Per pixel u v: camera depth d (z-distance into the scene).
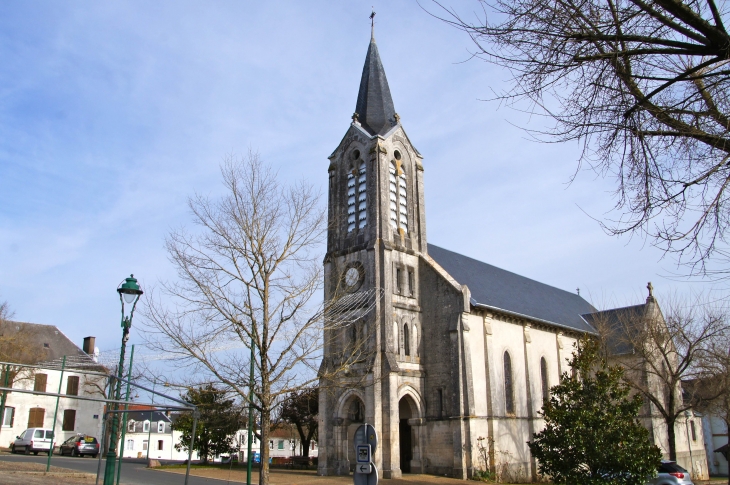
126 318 19.47
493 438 37.38
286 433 78.75
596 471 23.98
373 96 44.31
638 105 8.89
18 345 45.00
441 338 38.25
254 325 21.44
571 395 26.25
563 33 8.75
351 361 28.45
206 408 24.98
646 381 43.19
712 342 36.75
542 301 52.06
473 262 49.12
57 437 54.44
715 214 8.60
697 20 7.97
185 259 23.53
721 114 8.70
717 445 67.44
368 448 16.47
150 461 39.88
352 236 40.22
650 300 51.44
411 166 42.72
